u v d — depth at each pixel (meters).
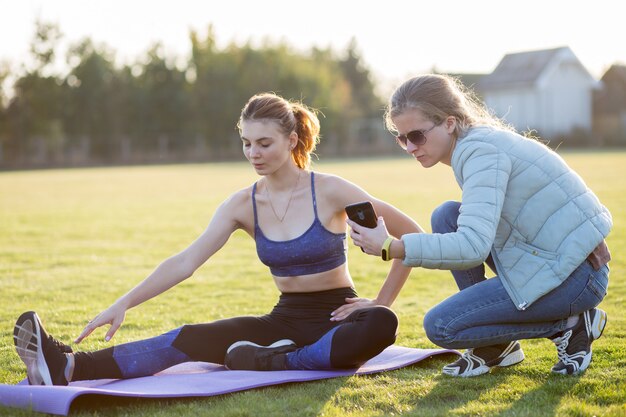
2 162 36.66
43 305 5.62
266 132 3.45
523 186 3.17
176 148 41.00
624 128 42.41
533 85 44.47
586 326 3.38
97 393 2.96
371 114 51.56
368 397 3.13
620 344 3.93
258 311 5.38
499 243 3.25
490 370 3.49
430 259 3.02
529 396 3.07
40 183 22.42
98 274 7.20
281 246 3.55
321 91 42.47
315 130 3.68
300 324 3.58
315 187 3.60
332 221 3.59
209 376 3.37
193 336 3.45
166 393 3.07
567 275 3.15
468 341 3.30
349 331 3.32
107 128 40.25
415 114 3.25
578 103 45.94
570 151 36.66
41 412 2.95
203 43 42.09
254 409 2.97
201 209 13.67
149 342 3.40
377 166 28.69
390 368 3.52
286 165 3.59
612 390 3.10
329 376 3.37
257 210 3.63
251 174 25.12
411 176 21.94
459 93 3.34
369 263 7.69
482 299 3.26
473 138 3.20
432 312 3.32
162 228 11.00
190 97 41.31
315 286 3.58
